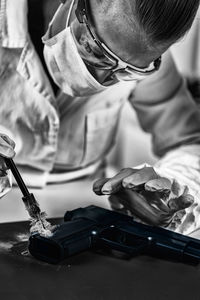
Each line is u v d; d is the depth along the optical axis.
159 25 0.92
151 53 1.00
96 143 1.51
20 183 0.95
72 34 1.11
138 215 1.12
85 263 0.89
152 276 0.86
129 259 0.92
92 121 1.46
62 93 1.35
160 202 1.09
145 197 1.10
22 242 0.97
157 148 1.55
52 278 0.83
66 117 1.41
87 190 1.48
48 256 0.90
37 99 1.33
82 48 1.11
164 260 0.92
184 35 0.97
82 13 1.03
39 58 1.29
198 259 0.90
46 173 1.45
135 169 1.11
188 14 0.92
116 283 0.83
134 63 1.03
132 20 0.95
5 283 0.81
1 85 1.31
